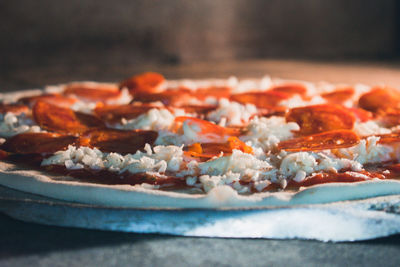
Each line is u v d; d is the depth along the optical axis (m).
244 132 0.56
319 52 2.14
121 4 1.72
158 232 0.46
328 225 0.46
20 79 1.33
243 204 0.47
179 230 0.46
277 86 0.71
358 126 0.57
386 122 0.61
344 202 0.47
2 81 1.28
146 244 0.45
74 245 0.45
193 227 0.46
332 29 2.16
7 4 1.51
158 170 0.50
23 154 0.55
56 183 0.49
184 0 1.84
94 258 0.43
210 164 0.50
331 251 0.45
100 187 0.48
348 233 0.46
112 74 1.47
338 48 2.17
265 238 0.46
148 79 0.74
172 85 0.85
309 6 2.10
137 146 0.54
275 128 0.56
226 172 0.50
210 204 0.47
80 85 0.85
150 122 0.58
